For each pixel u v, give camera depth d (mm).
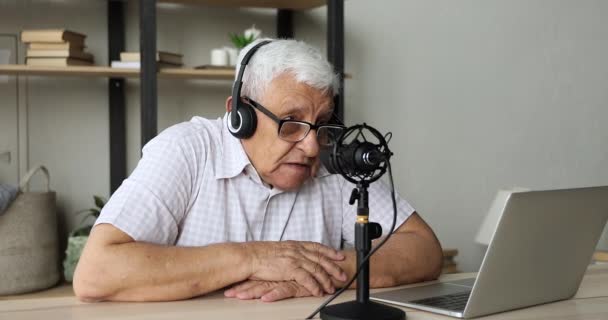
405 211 1781
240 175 1686
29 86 3043
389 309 1140
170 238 1598
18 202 2654
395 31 3549
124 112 3127
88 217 3125
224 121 1729
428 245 1644
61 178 3090
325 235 1822
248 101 1576
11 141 3025
